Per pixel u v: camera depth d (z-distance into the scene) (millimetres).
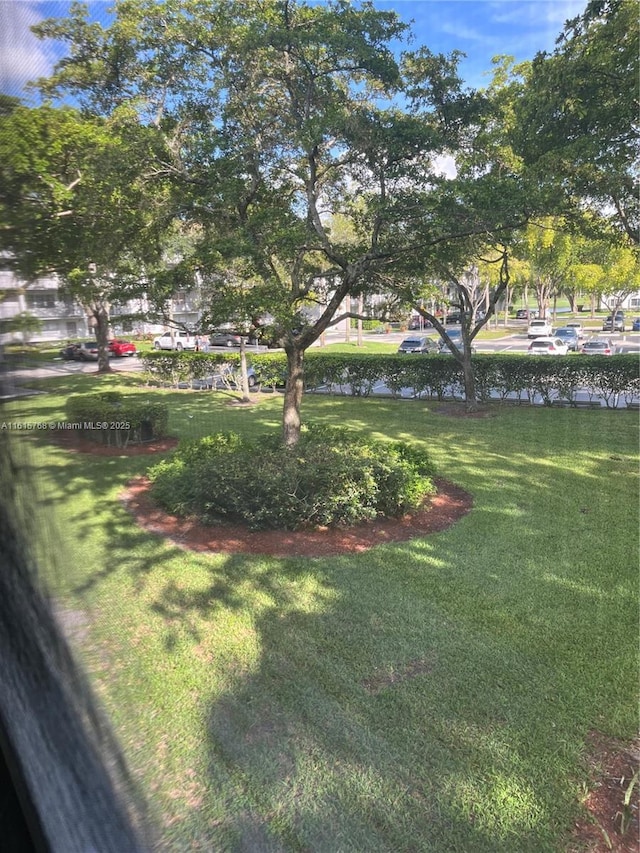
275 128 4867
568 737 2162
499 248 8992
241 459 4766
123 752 1458
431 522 4570
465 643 2771
